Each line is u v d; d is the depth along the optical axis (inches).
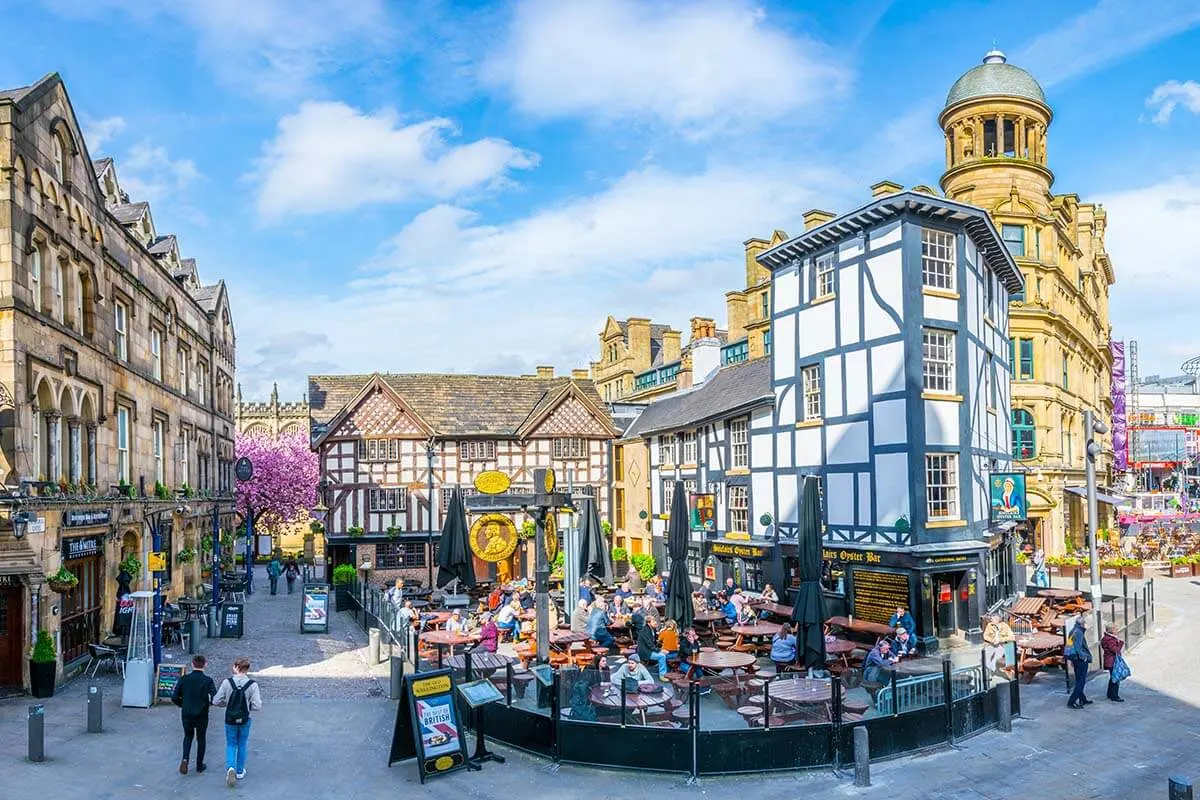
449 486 1453.0
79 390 741.9
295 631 1003.3
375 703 639.1
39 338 654.5
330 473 1422.2
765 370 1227.2
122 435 883.4
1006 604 1073.5
